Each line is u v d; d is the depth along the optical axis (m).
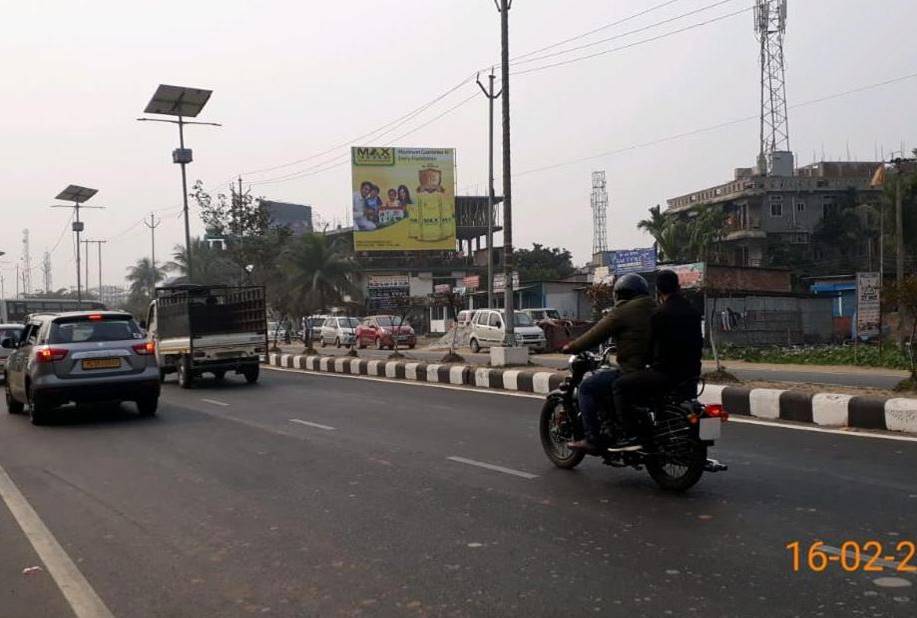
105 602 4.70
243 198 39.09
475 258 68.00
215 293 20.61
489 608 4.34
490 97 36.25
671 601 4.33
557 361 25.11
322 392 16.86
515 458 8.58
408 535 5.79
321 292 47.84
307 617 4.34
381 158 56.50
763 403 11.06
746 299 35.72
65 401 12.45
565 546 5.39
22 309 37.88
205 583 4.96
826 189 53.50
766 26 55.50
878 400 9.69
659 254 51.56
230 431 11.38
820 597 4.32
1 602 4.77
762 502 6.36
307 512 6.56
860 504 6.19
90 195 49.00
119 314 13.23
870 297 23.64
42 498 7.49
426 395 15.63
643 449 6.94
